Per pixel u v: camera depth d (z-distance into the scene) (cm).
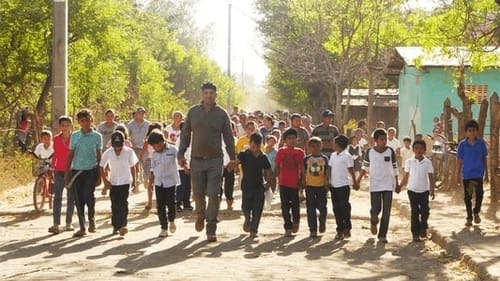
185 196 1616
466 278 958
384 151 1266
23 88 3109
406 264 1056
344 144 1285
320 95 6203
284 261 1061
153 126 1788
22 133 2442
